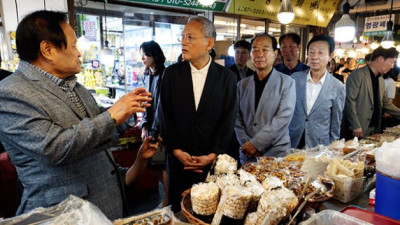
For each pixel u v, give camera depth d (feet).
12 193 8.40
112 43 18.92
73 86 3.93
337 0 20.24
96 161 3.96
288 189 3.22
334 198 4.42
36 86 3.43
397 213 3.33
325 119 7.67
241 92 7.77
